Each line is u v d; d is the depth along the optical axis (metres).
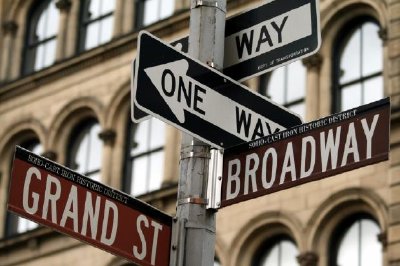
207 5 11.44
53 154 37.75
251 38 11.64
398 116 29.06
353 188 29.44
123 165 35.88
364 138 10.37
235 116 11.21
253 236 31.33
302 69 32.12
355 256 29.17
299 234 30.17
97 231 10.58
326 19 31.69
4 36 41.16
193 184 10.83
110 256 34.47
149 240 10.71
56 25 40.53
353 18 31.50
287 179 10.67
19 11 41.41
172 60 10.93
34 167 10.38
